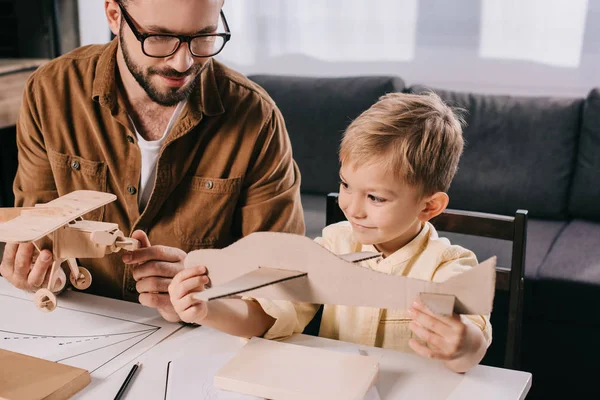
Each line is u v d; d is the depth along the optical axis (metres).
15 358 0.93
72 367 0.91
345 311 1.12
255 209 1.31
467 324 0.89
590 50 2.59
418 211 1.04
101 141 1.27
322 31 2.90
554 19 2.60
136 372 0.94
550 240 2.17
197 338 1.05
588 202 2.32
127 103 1.26
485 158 2.40
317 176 2.57
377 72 2.88
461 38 2.73
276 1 2.92
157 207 1.27
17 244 1.08
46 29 2.93
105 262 1.30
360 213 1.02
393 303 0.85
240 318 1.01
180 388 0.89
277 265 0.89
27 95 1.32
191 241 1.30
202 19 1.09
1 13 2.93
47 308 1.03
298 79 2.66
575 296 1.91
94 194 1.01
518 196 2.36
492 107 2.43
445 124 1.05
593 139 2.31
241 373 0.89
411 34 2.79
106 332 1.06
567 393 1.98
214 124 1.27
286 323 1.04
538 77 2.67
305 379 0.88
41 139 1.32
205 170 1.29
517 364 1.32
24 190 1.36
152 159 1.27
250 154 1.28
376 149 0.99
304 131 2.57
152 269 1.05
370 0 2.80
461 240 2.21
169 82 1.14
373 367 0.91
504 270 1.29
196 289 0.94
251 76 2.71
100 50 1.30
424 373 0.95
